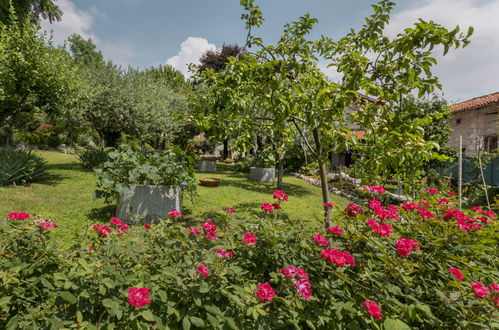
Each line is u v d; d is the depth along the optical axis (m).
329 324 1.61
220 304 1.62
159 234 2.12
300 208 6.91
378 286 1.79
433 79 2.78
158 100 15.19
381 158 3.22
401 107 3.32
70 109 10.37
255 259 1.97
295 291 1.57
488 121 12.75
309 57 3.82
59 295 1.35
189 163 6.10
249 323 1.51
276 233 2.13
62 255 1.87
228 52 20.78
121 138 14.62
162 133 15.66
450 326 1.78
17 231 1.89
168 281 1.54
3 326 1.40
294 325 1.54
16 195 6.50
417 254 2.07
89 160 12.11
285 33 4.41
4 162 7.80
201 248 1.82
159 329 1.31
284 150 10.56
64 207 5.73
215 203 7.13
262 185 11.33
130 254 1.77
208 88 3.52
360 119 3.30
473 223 2.56
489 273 2.16
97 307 1.42
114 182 5.05
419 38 2.61
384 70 2.95
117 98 12.68
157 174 5.22
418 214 2.70
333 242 2.09
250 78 3.20
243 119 4.35
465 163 10.18
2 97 7.60
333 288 1.69
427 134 9.44
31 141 24.33
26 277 1.65
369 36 3.43
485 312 1.67
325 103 3.29
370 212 2.56
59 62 9.18
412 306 1.57
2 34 7.74
